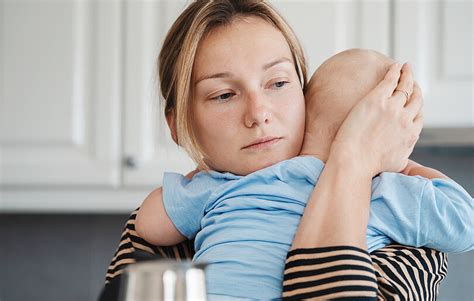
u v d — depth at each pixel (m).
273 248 0.64
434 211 0.65
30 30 1.93
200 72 0.69
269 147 0.68
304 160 0.68
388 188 0.66
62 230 2.38
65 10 1.92
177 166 1.85
